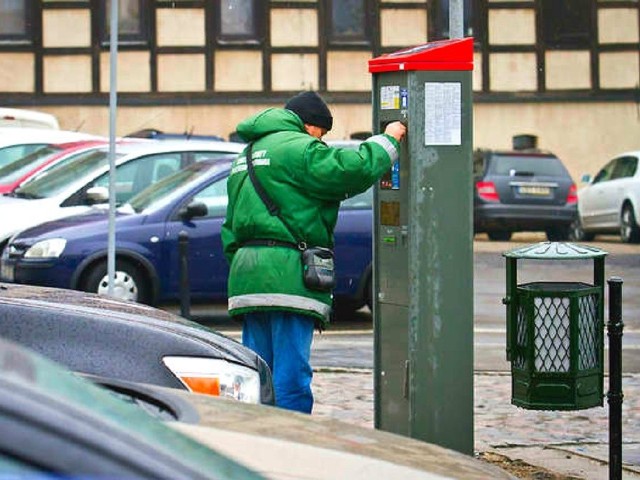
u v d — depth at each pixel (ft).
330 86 176.35
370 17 176.04
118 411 13.41
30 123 121.80
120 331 29.78
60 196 79.71
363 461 17.70
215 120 175.11
